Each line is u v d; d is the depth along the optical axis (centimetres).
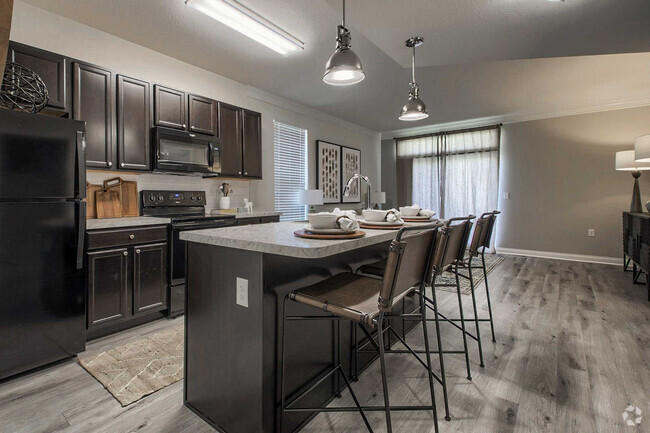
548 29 218
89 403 156
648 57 330
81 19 252
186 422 144
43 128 184
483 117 573
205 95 354
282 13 247
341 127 598
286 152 478
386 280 106
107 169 254
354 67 191
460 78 385
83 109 240
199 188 350
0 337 171
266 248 117
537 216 537
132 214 287
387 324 204
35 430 137
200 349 149
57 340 192
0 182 170
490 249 569
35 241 183
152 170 284
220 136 342
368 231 164
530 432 136
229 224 314
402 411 151
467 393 165
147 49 302
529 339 226
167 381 176
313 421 146
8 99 199
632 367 186
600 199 487
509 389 168
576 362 193
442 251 151
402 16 204
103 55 271
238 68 350
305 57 322
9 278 175
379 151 721
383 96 452
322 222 141
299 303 143
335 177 577
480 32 221
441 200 621
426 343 135
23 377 178
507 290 346
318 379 154
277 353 129
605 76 380
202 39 285
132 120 270
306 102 481
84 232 202
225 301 137
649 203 337
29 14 231
